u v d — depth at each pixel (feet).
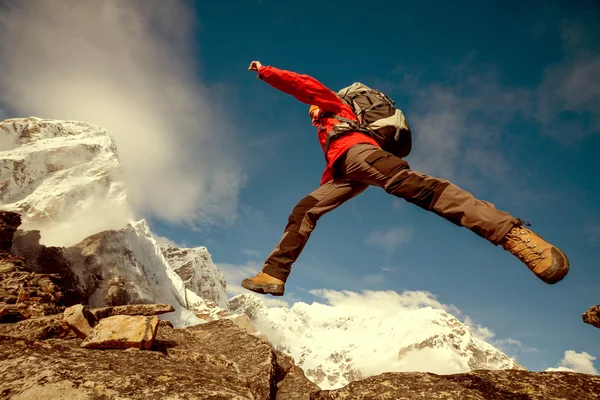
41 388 6.89
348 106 8.73
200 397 7.38
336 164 8.00
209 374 9.46
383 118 8.23
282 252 8.01
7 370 7.75
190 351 12.76
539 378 8.25
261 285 7.72
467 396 7.05
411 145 8.78
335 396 7.85
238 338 15.85
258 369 12.41
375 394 7.43
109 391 7.06
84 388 7.07
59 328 12.66
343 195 8.43
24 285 22.62
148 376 8.09
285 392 13.29
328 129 8.51
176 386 7.79
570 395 7.30
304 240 8.26
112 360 9.38
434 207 6.49
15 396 6.66
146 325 11.80
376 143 8.06
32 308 19.31
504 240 5.83
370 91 9.00
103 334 11.16
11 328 12.53
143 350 11.25
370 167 7.37
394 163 7.11
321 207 8.40
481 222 5.92
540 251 5.39
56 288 24.71
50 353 9.18
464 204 6.15
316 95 8.50
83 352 9.91
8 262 27.91
